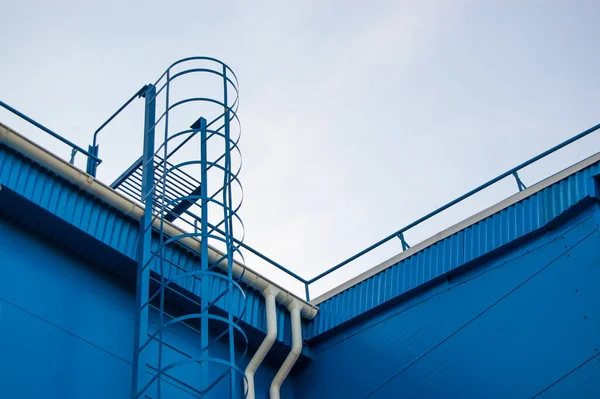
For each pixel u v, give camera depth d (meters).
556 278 12.12
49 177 11.69
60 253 11.84
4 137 11.29
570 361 11.49
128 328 12.04
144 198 12.72
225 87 13.24
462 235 13.44
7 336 10.62
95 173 12.98
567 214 12.27
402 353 13.37
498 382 12.06
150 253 12.10
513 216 12.91
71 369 11.06
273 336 13.44
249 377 13.15
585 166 12.30
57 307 11.35
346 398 13.66
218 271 13.31
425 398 12.74
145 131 13.45
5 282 10.95
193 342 12.85
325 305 14.76
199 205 13.39
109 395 11.27
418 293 13.67
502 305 12.54
